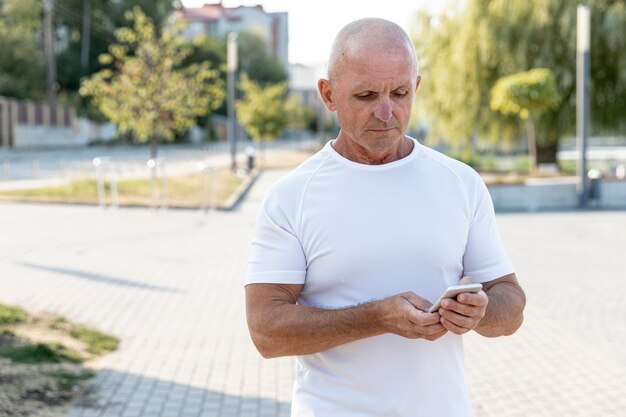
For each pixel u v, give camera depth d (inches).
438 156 92.6
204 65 1109.7
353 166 89.1
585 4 968.3
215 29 4387.3
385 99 83.3
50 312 324.8
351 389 87.7
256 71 3476.9
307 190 89.5
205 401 222.7
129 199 827.4
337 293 88.8
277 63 3597.4
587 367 257.9
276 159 1937.7
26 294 362.9
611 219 694.5
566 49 991.6
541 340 291.7
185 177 1144.8
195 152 2246.6
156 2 2775.6
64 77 2615.7
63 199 807.1
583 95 784.9
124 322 315.6
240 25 4434.1
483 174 1147.9
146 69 1046.4
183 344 284.7
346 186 88.6
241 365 259.4
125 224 642.8
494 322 87.4
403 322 80.0
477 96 1020.5
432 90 1079.6
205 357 268.2
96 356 266.5
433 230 88.0
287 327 84.9
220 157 1969.7
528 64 996.6
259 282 89.1
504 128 1039.0
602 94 1009.5
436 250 87.9
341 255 87.4
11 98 2306.8
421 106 1091.9
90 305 344.5
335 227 87.5
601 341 290.5
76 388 228.8
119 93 1051.3
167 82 1041.5
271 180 1217.4
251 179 1164.5
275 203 90.5
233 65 1268.5
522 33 985.5
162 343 285.6
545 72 863.7
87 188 904.3
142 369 252.5
